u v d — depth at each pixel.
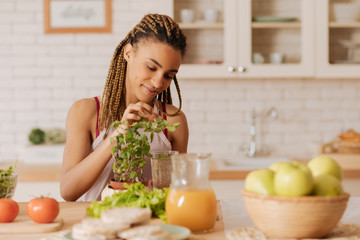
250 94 3.75
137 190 1.29
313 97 3.77
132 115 1.55
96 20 3.69
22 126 3.71
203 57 3.40
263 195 1.02
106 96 1.85
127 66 1.82
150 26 1.67
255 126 3.78
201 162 1.13
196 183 1.13
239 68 3.38
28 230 1.14
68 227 1.18
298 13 3.42
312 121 3.78
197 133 3.76
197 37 3.39
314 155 3.49
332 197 0.99
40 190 2.97
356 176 3.05
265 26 3.39
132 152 1.49
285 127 3.78
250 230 1.10
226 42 3.38
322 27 3.39
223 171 3.01
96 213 1.20
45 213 1.16
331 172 1.11
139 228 0.98
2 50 3.69
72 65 3.70
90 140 1.87
